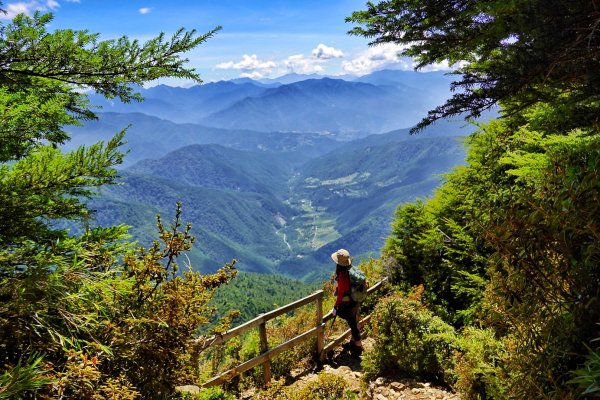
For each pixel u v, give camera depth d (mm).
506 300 1912
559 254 1765
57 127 2875
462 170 7570
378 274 9523
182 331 2740
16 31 2328
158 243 2805
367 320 8125
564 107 3045
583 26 2488
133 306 2709
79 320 2168
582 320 1618
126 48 2539
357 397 5176
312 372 6523
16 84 2529
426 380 4980
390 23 3305
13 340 2094
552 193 1798
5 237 2459
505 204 1941
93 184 2676
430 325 5137
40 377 1713
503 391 2111
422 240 7793
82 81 2617
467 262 6750
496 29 2713
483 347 2520
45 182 2494
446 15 2994
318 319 6656
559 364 1726
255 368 5996
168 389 2732
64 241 2594
